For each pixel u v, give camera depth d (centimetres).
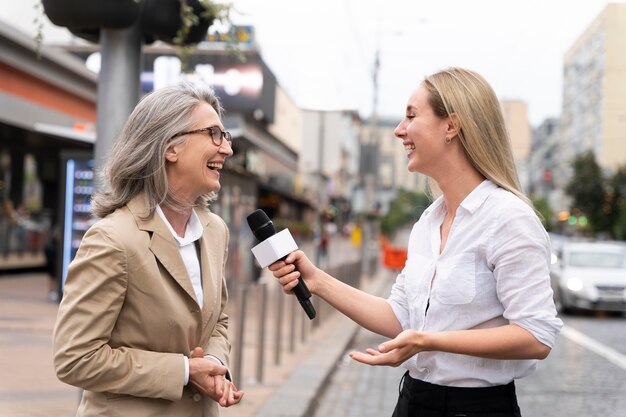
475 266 226
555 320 217
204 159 236
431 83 238
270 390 695
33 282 1752
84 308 217
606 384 807
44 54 1908
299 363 855
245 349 943
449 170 238
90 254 220
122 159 233
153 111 234
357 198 4519
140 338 226
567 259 1619
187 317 230
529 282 217
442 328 229
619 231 4412
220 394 228
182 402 233
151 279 224
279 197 5328
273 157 4844
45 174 2495
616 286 1480
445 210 245
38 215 2239
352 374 870
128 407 226
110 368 216
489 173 231
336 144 1927
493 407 229
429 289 233
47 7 398
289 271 251
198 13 450
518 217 221
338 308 259
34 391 629
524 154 6600
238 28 497
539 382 814
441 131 236
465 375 228
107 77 422
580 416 657
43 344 863
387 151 9188
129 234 224
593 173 4481
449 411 230
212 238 252
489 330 217
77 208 1223
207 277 242
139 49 429
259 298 742
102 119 423
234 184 1603
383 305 261
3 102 1806
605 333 1262
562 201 5703
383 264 3838
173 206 238
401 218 6575
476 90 235
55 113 2116
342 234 6806
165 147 231
